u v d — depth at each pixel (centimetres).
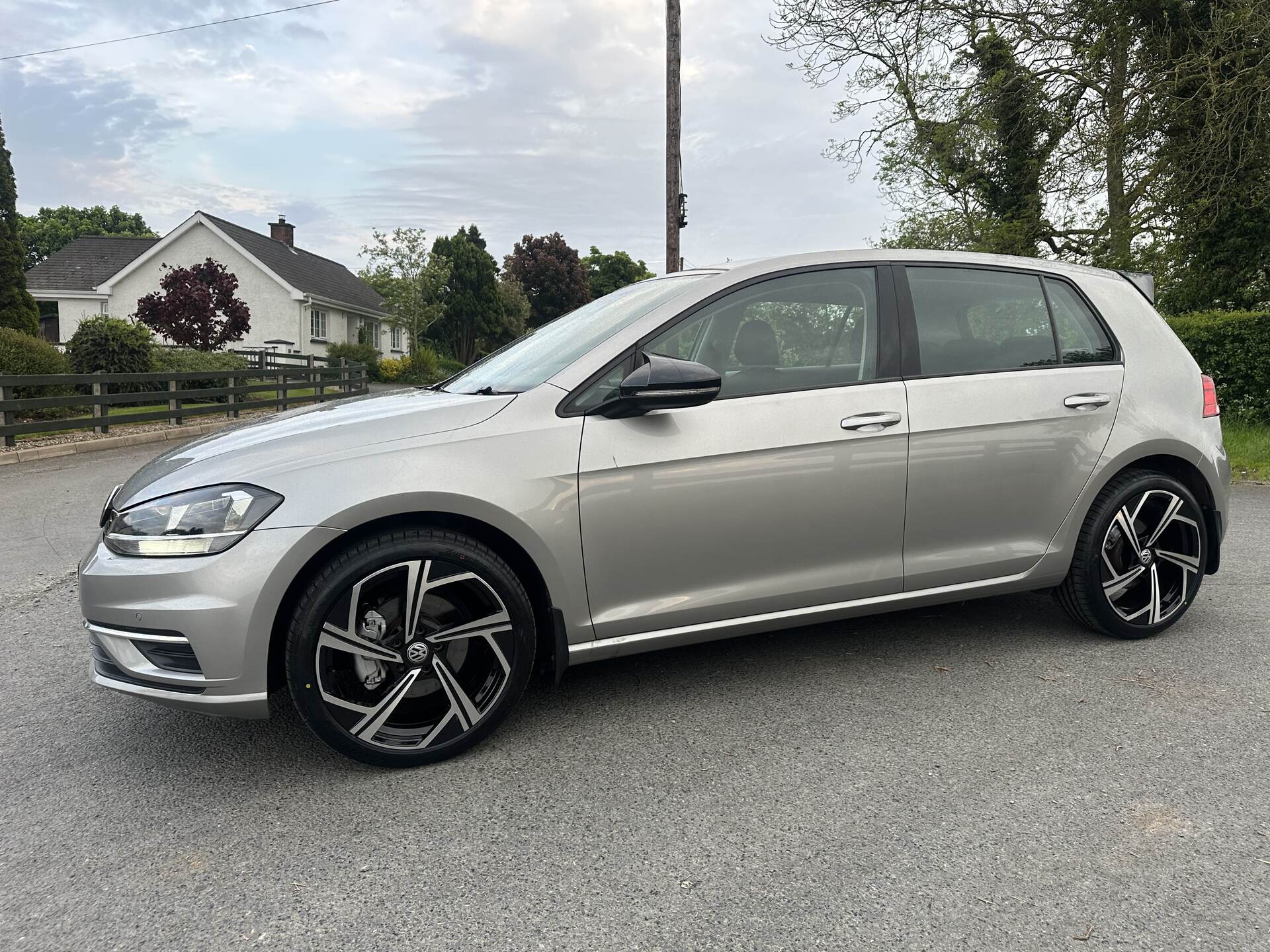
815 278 298
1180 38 1189
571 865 199
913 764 244
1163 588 343
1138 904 180
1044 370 319
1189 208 1209
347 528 232
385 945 172
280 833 215
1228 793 225
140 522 232
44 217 6419
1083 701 285
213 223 3028
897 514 294
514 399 260
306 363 3050
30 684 320
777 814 219
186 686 228
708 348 279
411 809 225
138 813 225
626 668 323
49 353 1370
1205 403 346
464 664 254
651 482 261
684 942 171
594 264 7119
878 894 185
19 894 191
